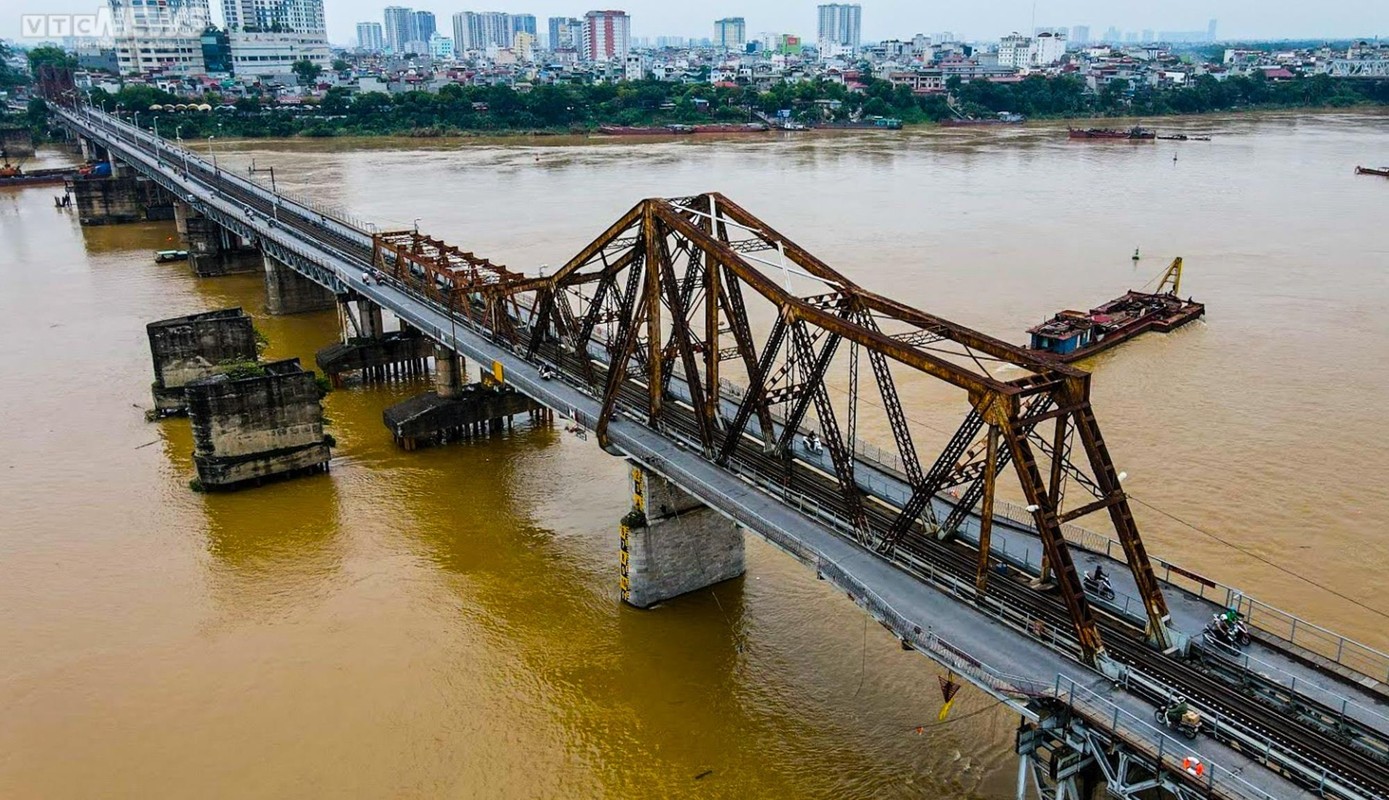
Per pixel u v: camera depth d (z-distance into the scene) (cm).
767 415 5241
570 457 7525
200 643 5244
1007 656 3625
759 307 10894
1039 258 12812
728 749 4441
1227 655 3659
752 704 4731
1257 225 14938
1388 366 8912
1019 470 3575
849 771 4297
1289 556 5759
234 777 4297
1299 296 11219
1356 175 19725
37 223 17188
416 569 5944
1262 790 2969
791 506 4809
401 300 8538
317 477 7206
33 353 9850
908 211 15912
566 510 6688
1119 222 15138
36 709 4741
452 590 5709
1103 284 11662
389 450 7656
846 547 4422
